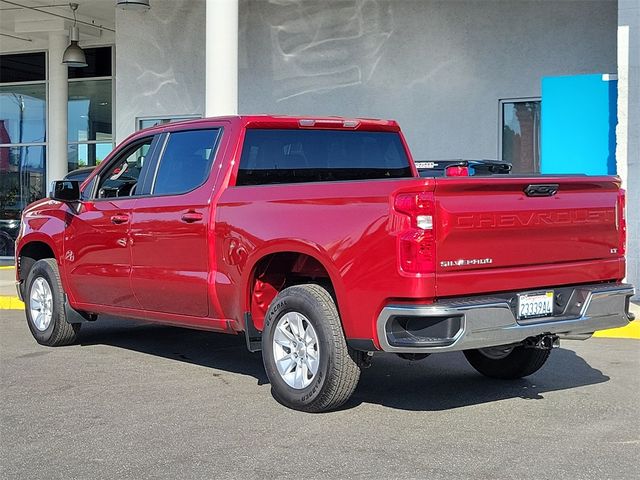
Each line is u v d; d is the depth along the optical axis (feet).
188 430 18.74
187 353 28.02
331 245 19.10
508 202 18.72
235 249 21.49
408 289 17.71
